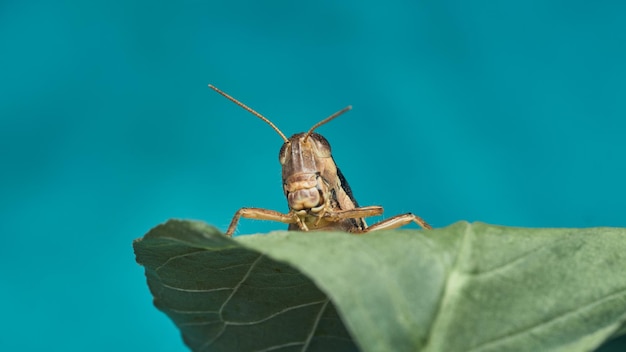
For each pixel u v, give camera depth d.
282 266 0.08
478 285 0.06
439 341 0.06
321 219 0.16
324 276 0.06
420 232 0.07
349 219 0.17
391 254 0.06
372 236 0.06
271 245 0.06
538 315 0.06
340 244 0.06
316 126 0.16
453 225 0.07
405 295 0.06
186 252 0.08
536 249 0.07
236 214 0.16
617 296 0.06
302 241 0.06
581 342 0.06
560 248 0.07
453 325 0.06
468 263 0.06
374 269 0.06
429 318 0.06
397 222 0.16
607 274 0.07
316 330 0.08
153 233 0.07
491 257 0.06
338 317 0.08
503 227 0.07
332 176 0.17
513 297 0.06
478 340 0.06
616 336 0.07
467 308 0.06
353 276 0.06
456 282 0.06
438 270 0.06
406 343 0.05
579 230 0.07
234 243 0.07
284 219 0.16
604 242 0.07
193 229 0.07
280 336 0.08
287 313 0.08
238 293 0.08
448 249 0.06
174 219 0.07
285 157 0.16
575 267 0.07
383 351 0.05
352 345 0.08
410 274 0.06
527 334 0.06
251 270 0.08
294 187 0.16
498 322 0.06
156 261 0.08
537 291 0.06
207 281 0.08
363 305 0.05
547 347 0.06
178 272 0.08
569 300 0.06
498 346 0.06
